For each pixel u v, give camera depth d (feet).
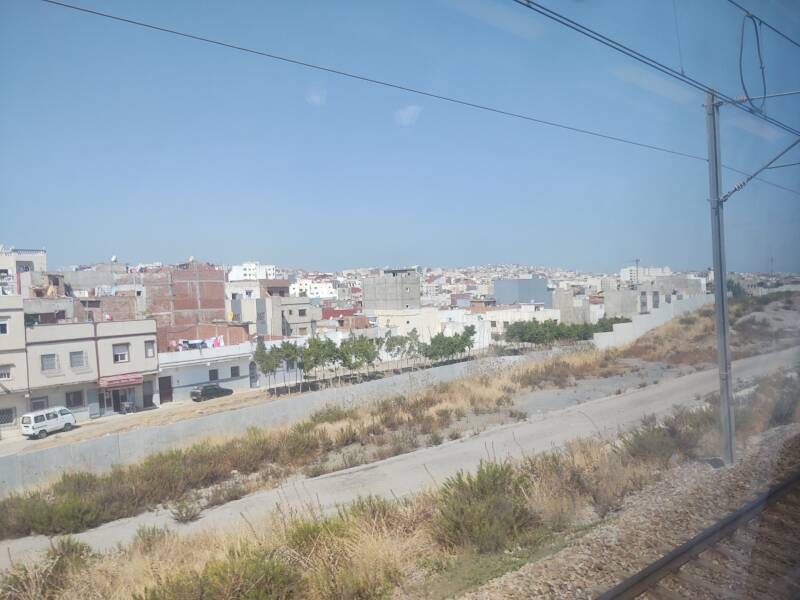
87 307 161.89
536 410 64.64
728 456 32.30
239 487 43.98
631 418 53.06
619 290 188.03
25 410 72.18
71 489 41.86
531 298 296.71
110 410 88.89
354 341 156.35
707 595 18.26
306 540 24.16
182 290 222.48
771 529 22.97
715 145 31.68
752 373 61.31
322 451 56.75
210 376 145.28
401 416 69.92
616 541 22.29
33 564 24.73
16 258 172.35
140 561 24.73
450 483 29.55
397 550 22.56
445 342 170.50
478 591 19.04
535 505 26.63
